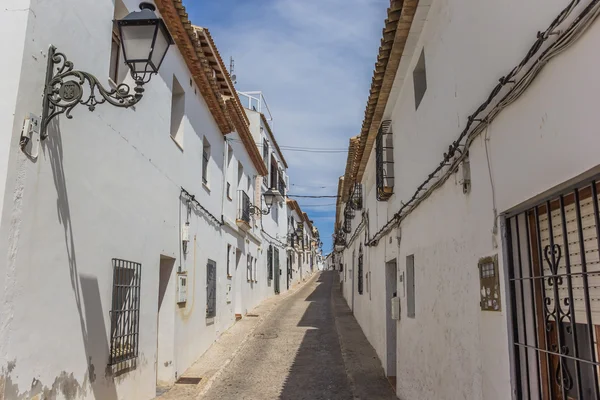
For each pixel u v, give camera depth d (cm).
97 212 501
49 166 406
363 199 1408
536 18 291
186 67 866
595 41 229
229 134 1310
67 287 437
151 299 670
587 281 259
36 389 383
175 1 691
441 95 507
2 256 343
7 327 347
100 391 503
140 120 631
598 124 227
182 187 836
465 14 428
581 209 271
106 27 520
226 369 896
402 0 542
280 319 1563
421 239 599
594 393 258
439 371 505
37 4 382
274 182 2261
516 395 323
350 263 1900
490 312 363
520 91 307
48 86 395
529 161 300
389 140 856
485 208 375
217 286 1154
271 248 2291
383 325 934
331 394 758
